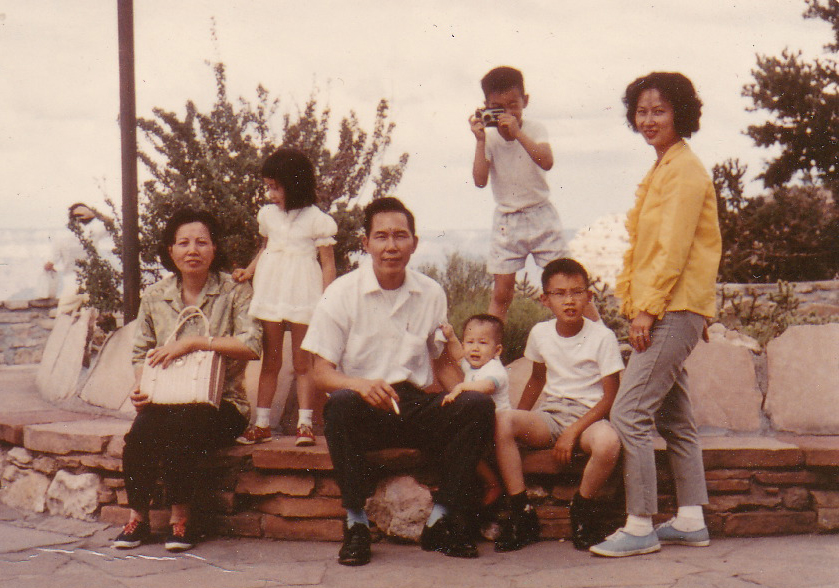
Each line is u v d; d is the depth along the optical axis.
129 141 6.68
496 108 5.22
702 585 3.44
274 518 4.44
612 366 4.24
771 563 3.75
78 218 8.39
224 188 7.51
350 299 4.25
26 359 15.99
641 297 3.99
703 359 5.18
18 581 3.71
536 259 5.41
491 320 4.41
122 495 4.75
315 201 5.03
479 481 4.35
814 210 17.56
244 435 4.64
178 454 4.22
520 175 5.30
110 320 8.33
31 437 5.07
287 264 4.85
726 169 17.55
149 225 7.91
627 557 3.91
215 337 4.43
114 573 3.83
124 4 6.67
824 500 4.36
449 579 3.63
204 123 7.99
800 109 18.50
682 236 3.91
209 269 4.63
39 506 5.01
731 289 12.62
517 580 3.59
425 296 4.36
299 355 4.76
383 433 4.19
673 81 4.04
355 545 3.92
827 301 13.03
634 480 3.97
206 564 3.96
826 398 4.95
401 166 8.12
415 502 4.25
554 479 4.35
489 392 4.20
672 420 4.18
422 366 4.35
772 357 5.19
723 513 4.35
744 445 4.45
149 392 4.29
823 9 18.61
